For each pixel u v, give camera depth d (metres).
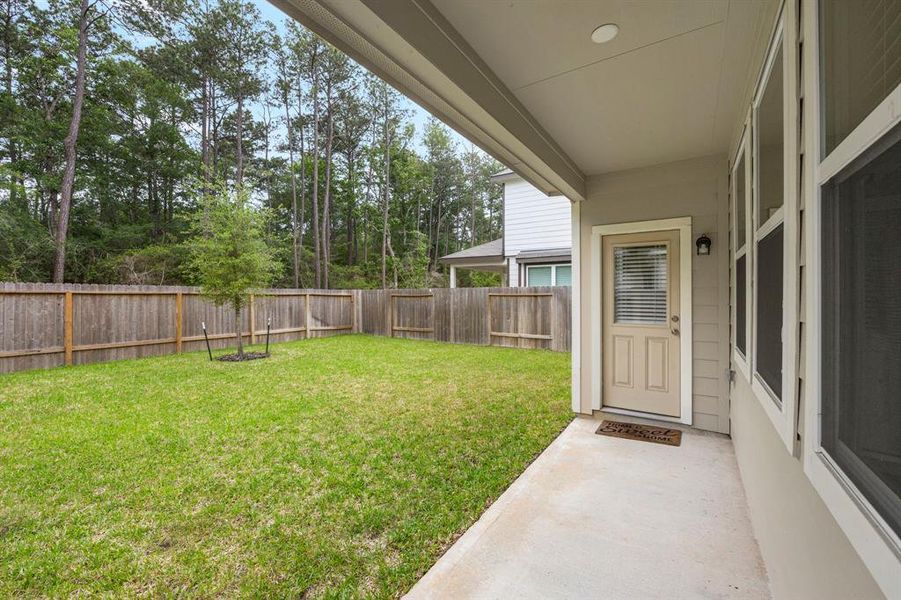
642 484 2.74
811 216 1.05
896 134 0.67
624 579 1.83
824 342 1.00
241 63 16.42
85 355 7.28
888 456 0.69
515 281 11.97
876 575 0.71
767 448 1.83
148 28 14.52
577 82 2.38
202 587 1.82
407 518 2.34
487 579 1.84
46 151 13.34
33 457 3.22
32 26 12.55
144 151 16.42
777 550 1.62
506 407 4.59
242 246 7.96
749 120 2.20
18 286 6.50
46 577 1.89
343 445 3.46
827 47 0.99
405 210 25.31
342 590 1.79
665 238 3.89
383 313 11.98
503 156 2.97
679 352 3.83
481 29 1.90
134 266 13.42
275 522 2.32
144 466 3.06
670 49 2.05
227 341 9.48
